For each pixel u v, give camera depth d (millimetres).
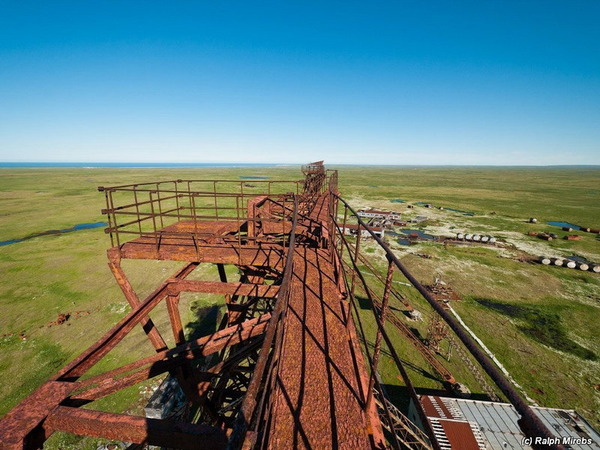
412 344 15484
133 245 6512
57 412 2947
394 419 10250
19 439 2648
